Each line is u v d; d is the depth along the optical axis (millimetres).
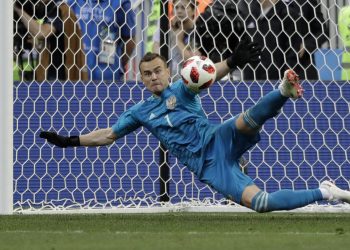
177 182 32219
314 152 32719
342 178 32781
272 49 33656
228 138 23609
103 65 33438
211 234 20578
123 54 33219
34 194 32062
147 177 32219
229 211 30266
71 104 32312
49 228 22734
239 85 32469
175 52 32875
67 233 20906
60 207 31188
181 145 24250
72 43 33125
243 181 23578
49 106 32281
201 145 23938
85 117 32281
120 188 32219
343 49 33750
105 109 32344
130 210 30188
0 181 28922
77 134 32281
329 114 32812
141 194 32250
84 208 30938
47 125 32250
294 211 30266
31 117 32219
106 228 22562
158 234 20547
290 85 22531
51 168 32219
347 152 32781
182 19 32875
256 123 23141
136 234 20531
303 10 33719
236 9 33531
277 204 23328
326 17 33938
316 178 32719
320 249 17438
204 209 30266
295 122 32688
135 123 25172
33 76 32562
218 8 33344
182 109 24344
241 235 20297
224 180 23609
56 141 25188
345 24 34188
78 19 33156
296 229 22203
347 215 28094
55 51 33188
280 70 33156
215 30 33312
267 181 32625
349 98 32844
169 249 17391
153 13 33188
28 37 33406
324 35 33875
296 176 32688
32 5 33188
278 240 19062
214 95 32438
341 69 33719
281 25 33438
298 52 33656
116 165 32250
